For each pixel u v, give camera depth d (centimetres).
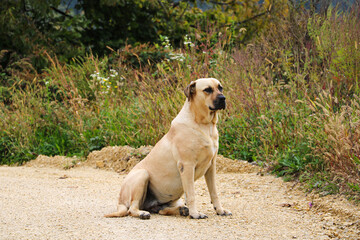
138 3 1777
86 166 904
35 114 1066
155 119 898
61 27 1720
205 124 486
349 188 557
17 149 1016
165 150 498
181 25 1806
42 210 519
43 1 1588
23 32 1564
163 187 502
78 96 1093
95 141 966
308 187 604
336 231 450
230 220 484
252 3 1836
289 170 664
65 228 439
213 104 470
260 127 762
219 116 838
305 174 644
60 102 1152
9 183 727
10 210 519
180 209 495
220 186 675
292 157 690
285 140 736
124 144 927
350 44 804
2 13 1566
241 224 468
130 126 939
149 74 1073
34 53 1519
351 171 569
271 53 977
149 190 513
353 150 584
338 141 589
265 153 741
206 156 485
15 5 1617
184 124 487
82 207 540
